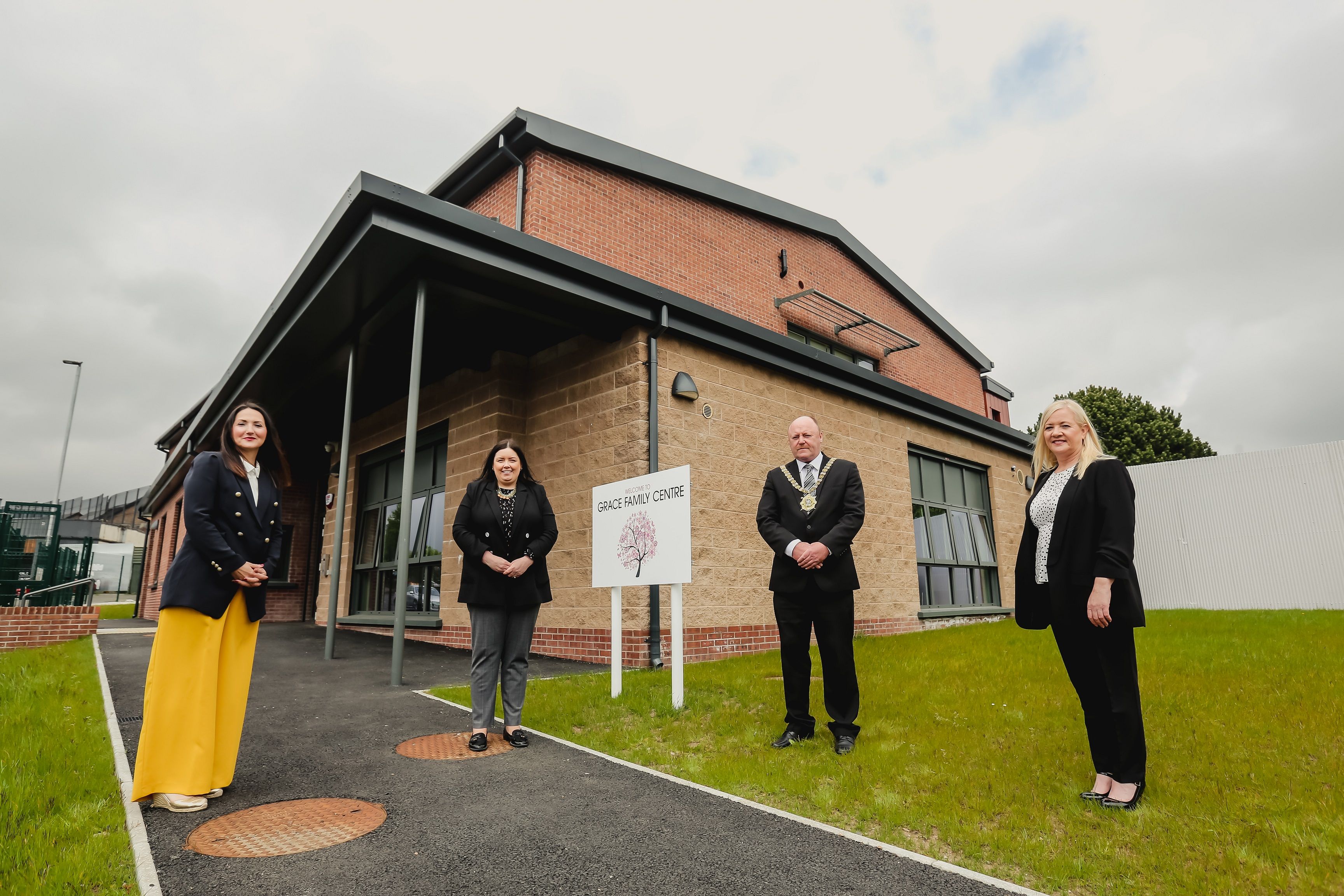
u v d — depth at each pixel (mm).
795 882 2285
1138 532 14484
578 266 6859
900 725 4207
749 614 7934
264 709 4723
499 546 3918
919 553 11172
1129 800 2867
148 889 2115
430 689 5465
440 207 5973
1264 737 3678
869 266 13578
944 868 2410
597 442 7711
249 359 9391
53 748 3469
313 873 2256
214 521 2988
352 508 11609
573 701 4945
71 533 42469
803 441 4188
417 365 6398
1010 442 13953
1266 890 2252
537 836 2621
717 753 3885
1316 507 12828
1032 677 5316
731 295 10578
